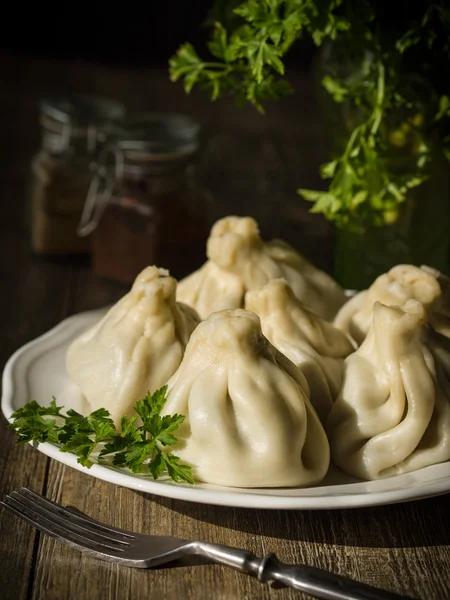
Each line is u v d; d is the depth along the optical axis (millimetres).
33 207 833
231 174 1043
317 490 481
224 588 457
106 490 521
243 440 483
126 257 782
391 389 510
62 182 821
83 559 473
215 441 482
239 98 642
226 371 490
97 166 809
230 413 487
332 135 699
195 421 487
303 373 537
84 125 815
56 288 795
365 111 663
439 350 520
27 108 1224
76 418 509
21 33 1547
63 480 530
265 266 605
